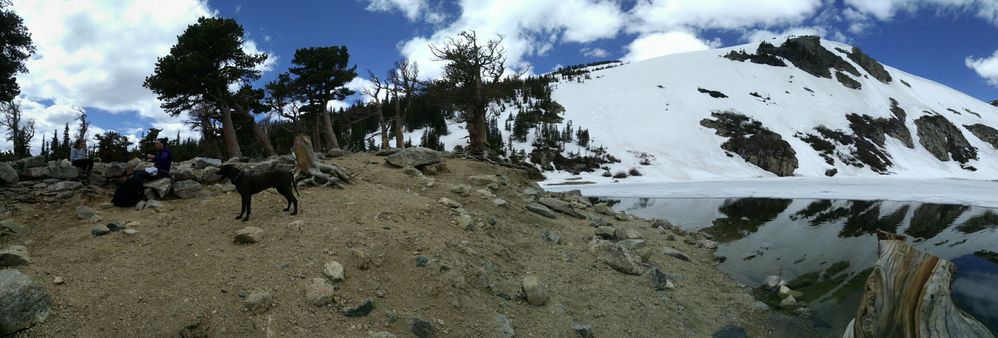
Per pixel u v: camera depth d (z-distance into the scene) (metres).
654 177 78.81
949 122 134.25
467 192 13.02
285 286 5.96
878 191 37.88
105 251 6.78
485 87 35.56
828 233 16.56
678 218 21.38
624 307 7.62
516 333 6.19
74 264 6.24
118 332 4.86
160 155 10.09
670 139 101.75
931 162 115.69
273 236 7.47
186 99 28.44
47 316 4.92
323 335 5.24
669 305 7.98
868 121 124.12
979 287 9.27
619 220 16.38
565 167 82.50
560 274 8.61
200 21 28.55
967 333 4.20
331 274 6.23
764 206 27.09
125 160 24.06
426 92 40.22
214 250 6.91
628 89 141.62
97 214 8.48
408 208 9.84
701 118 112.88
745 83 143.62
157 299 5.46
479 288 7.13
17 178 9.47
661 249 11.86
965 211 22.66
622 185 55.25
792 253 12.85
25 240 7.26
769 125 113.62
